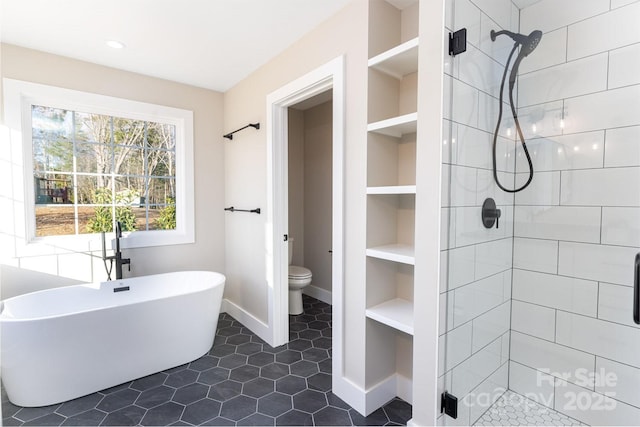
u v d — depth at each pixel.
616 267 1.59
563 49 1.68
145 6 1.91
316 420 1.79
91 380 2.00
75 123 2.73
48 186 2.62
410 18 1.86
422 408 1.51
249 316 3.01
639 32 1.48
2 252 2.36
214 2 1.86
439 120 1.41
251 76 2.88
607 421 1.64
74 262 2.64
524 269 1.88
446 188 1.43
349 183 1.88
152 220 3.14
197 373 2.26
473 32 1.51
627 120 1.53
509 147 1.81
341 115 1.90
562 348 1.77
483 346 1.73
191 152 3.20
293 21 2.05
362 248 1.81
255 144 2.85
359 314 1.85
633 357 1.56
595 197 1.64
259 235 2.84
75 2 1.86
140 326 2.16
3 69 2.32
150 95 2.96
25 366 1.83
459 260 1.53
